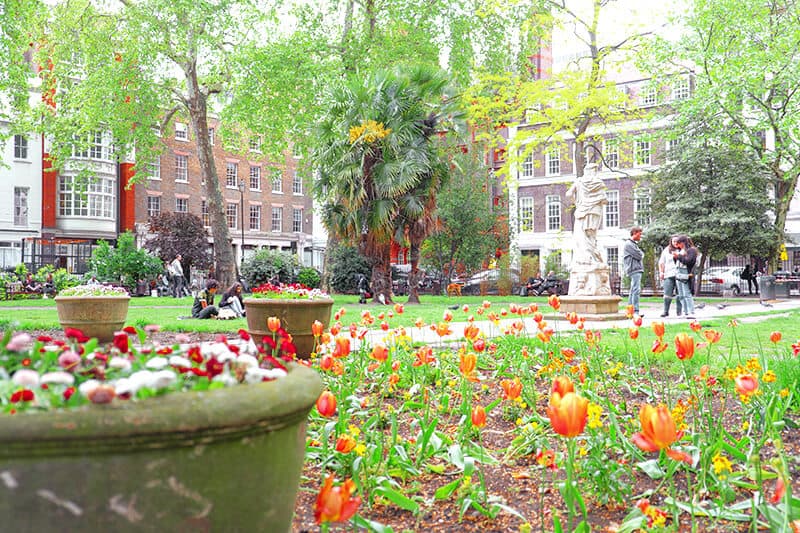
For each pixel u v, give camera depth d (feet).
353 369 17.03
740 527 8.28
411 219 69.10
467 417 11.76
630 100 93.71
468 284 110.73
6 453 4.32
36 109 86.38
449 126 71.26
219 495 4.99
